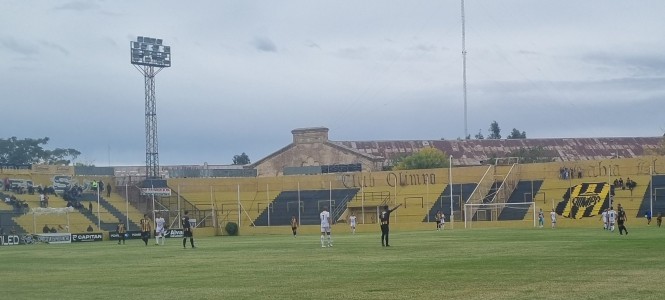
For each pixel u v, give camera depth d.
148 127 131.50
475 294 21.08
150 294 23.62
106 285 27.00
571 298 19.64
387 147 172.88
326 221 51.31
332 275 28.00
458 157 169.25
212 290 24.11
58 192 111.19
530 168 110.81
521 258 33.88
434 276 26.47
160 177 132.00
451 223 98.19
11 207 101.06
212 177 136.88
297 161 158.00
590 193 101.81
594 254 35.47
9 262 42.94
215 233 107.31
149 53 130.25
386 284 24.25
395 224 102.19
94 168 122.12
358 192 117.88
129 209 113.50
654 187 98.44
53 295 24.09
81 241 91.56
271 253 44.28
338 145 155.25
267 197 119.69
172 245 64.06
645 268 27.36
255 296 22.05
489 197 107.12
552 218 89.56
